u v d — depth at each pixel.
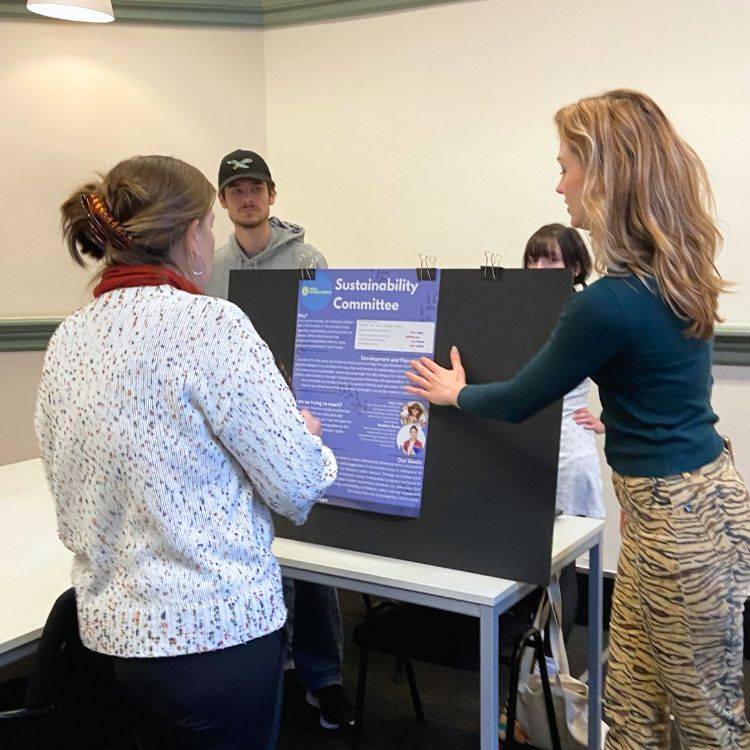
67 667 1.53
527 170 3.41
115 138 3.81
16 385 3.78
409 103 3.64
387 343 1.92
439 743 2.61
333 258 3.94
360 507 1.94
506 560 1.78
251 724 1.41
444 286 1.87
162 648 1.32
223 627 1.33
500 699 2.84
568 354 1.54
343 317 1.98
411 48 3.60
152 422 1.31
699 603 1.54
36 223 3.76
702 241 1.52
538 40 3.31
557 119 1.64
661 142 1.51
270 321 2.06
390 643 2.18
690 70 3.03
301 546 1.99
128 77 3.80
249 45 3.93
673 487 1.55
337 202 3.88
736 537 1.55
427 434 1.87
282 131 3.97
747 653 3.07
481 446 1.82
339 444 1.96
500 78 3.41
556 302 1.76
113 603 1.37
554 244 2.60
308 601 2.62
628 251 1.51
